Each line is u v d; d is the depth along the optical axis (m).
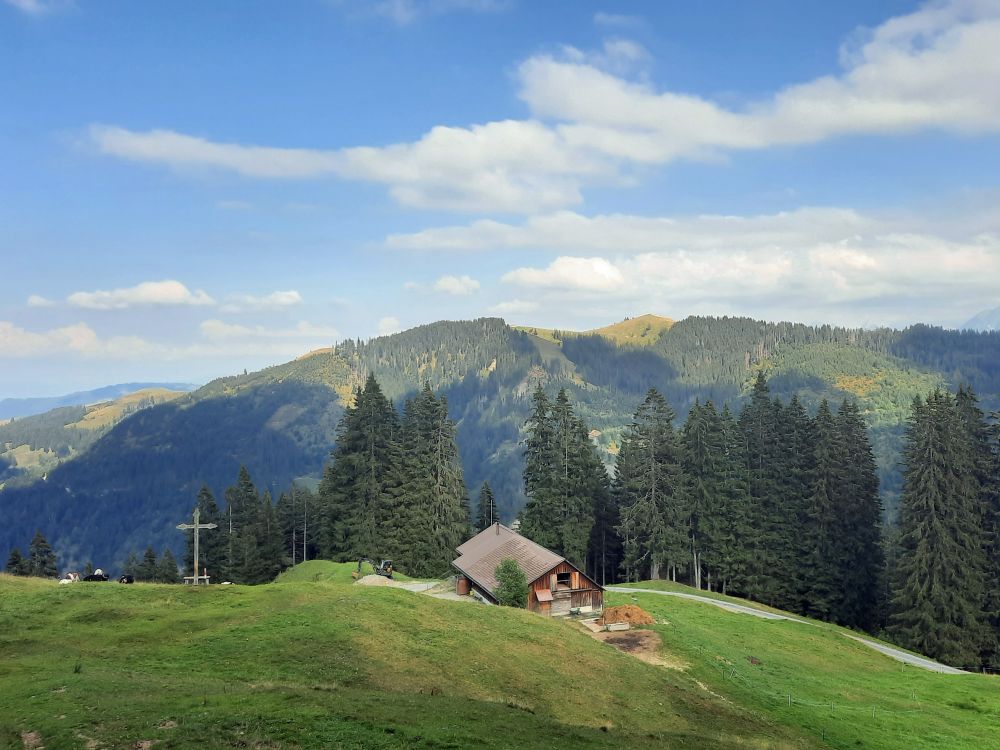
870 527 75.31
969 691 42.50
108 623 29.97
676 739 24.92
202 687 21.89
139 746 16.50
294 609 32.81
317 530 105.06
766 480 78.88
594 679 31.80
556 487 81.44
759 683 39.25
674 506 79.31
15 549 98.12
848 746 31.31
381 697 22.73
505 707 24.62
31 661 23.88
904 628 63.06
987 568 64.12
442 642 31.81
